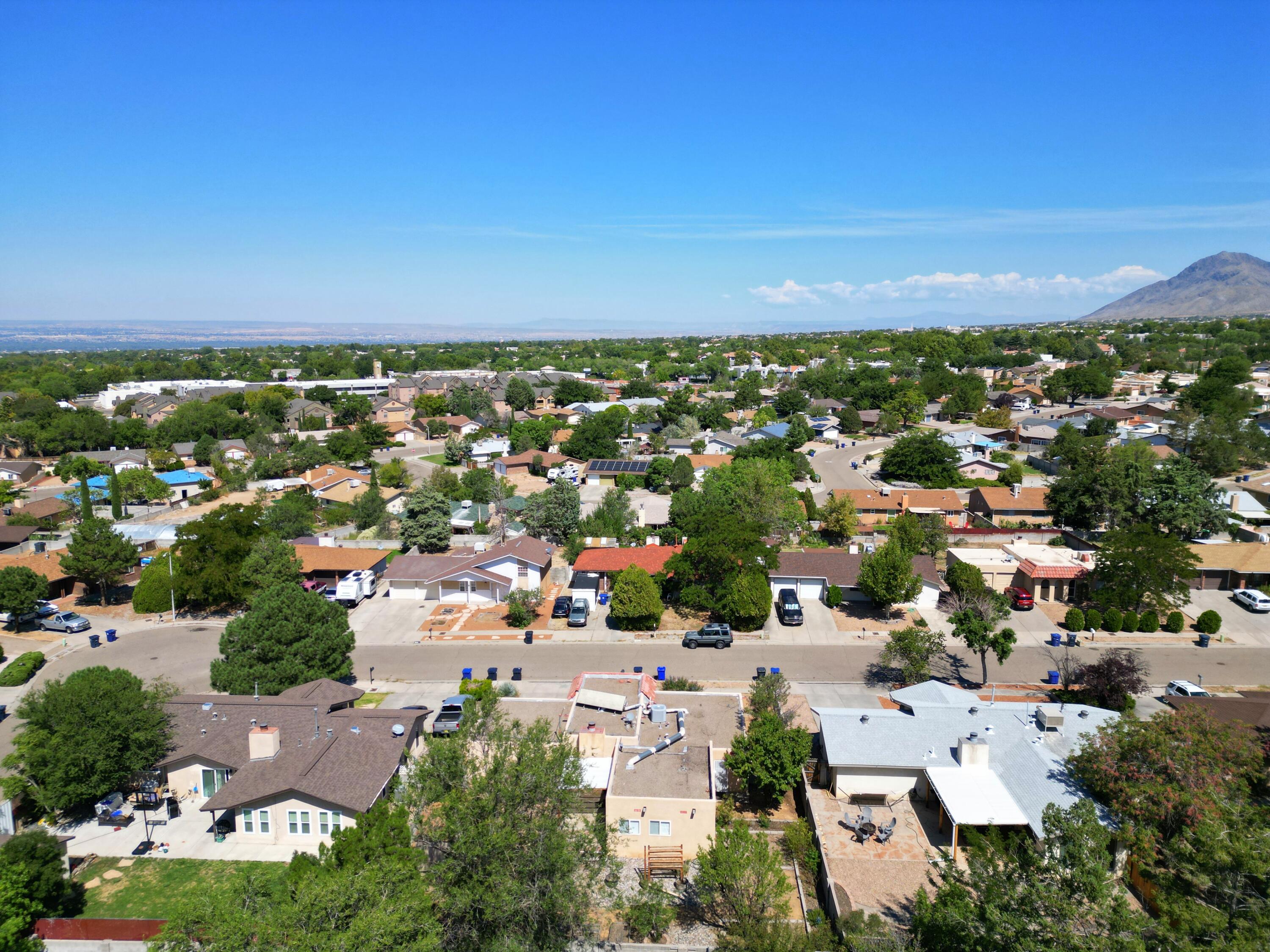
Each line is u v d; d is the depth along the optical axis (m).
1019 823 28.69
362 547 74.44
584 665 49.88
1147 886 26.08
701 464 107.94
